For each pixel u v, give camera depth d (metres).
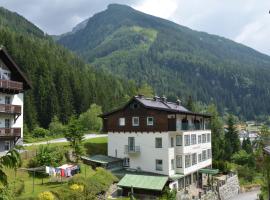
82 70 166.62
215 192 60.25
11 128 50.53
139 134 59.69
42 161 46.94
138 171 58.53
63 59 167.38
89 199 40.56
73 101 123.12
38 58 132.75
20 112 53.22
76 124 55.38
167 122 57.28
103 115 62.91
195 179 66.06
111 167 58.03
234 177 74.12
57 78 125.38
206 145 72.19
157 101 67.50
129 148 60.41
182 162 59.09
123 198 44.22
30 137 86.69
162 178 48.91
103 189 44.34
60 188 39.00
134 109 60.53
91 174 49.62
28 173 45.41
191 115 65.94
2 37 132.38
